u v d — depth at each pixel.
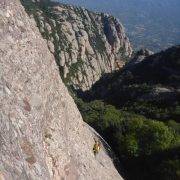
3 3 20.98
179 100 75.44
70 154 23.75
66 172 22.25
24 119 18.12
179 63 98.75
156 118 64.88
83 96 137.75
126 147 41.81
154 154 40.88
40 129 20.12
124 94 90.06
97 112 58.97
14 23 21.39
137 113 70.44
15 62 20.08
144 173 39.22
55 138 22.08
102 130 46.06
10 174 14.64
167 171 37.66
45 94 22.56
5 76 18.58
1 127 15.84
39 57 23.30
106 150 37.75
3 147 15.30
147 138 42.44
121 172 37.69
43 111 21.41
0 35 19.81
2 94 17.44
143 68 109.31
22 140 17.00
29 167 16.38
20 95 19.22
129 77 109.38
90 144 30.47
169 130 46.47
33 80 21.33
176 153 40.41
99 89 125.38
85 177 24.81
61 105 25.41
